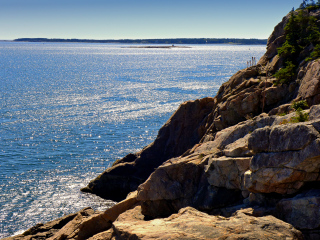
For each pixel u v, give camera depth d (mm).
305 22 50719
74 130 87062
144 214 29469
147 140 80812
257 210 21172
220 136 33562
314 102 31641
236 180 24984
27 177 59156
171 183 28453
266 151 21688
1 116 100188
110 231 28484
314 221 18688
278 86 42094
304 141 19625
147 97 134750
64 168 63562
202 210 26375
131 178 55062
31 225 44938
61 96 136000
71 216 38969
